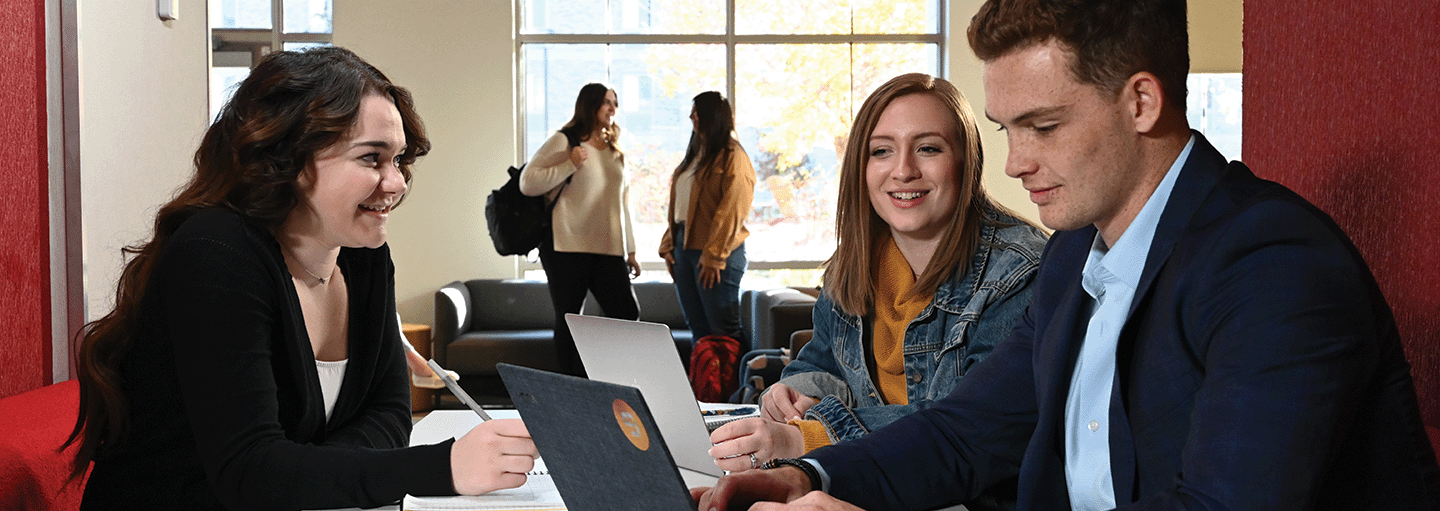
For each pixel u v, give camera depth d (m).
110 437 1.28
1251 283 0.84
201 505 1.28
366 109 1.32
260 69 1.32
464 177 6.63
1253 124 1.72
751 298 5.64
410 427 1.61
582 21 6.84
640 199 6.91
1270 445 0.78
